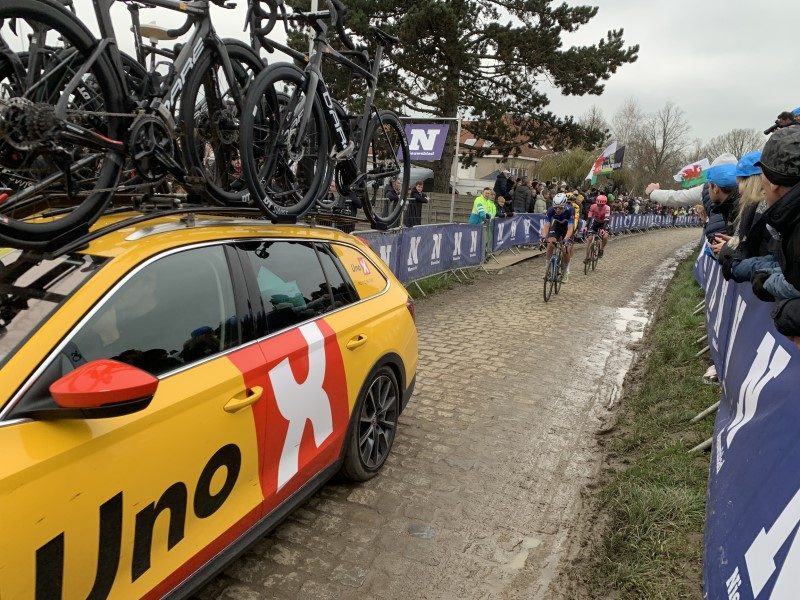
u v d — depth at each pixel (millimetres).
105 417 1624
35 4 1922
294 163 3236
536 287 11242
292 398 2602
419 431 4383
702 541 2861
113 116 2213
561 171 40750
